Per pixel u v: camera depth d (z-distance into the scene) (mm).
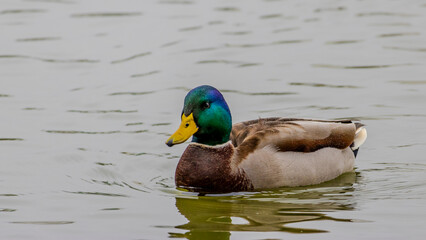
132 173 13734
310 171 12977
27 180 13172
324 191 12664
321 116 16125
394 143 14891
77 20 22484
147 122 16031
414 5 23672
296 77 18312
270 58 19547
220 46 20328
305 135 13102
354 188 12812
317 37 21047
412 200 12078
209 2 24234
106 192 12664
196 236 10656
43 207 11922
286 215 11461
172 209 11812
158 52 19969
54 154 14375
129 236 10711
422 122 15742
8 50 20297
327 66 19000
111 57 19734
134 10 23375
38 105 16906
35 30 21734
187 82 18062
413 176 13336
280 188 12781
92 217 11477
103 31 21547
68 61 19531
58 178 13297
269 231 10781
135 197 12430
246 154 12656
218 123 12586
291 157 12883
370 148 14742
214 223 11172
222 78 18281
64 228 11055
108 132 15539
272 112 16391
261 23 22188
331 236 10562
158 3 24109
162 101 17078
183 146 15062
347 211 11609
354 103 16766
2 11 23406
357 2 24219
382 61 19234
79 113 16484
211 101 12547
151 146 14945
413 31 21312
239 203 12078
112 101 17109
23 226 11141
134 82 18141
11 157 14211
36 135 15312
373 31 21422
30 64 19375
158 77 18391
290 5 23984
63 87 17938
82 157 14297
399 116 16078
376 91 17391
